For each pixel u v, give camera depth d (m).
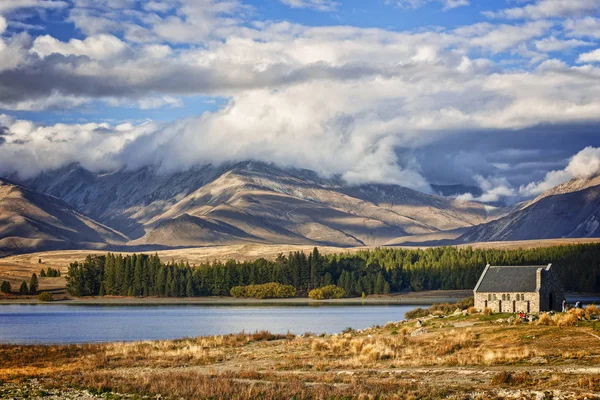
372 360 96.88
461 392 71.75
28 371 95.69
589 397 66.44
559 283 142.75
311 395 72.88
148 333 177.50
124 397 76.25
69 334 174.38
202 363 102.12
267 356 106.50
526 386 73.19
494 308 142.50
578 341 96.75
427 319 137.88
